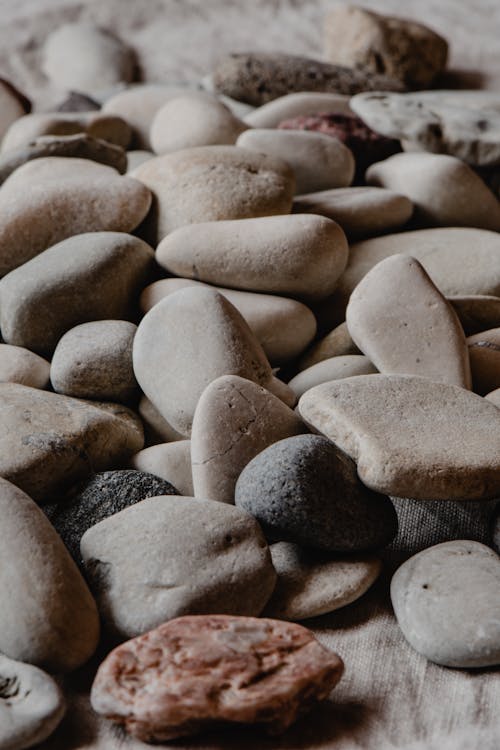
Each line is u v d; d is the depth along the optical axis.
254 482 0.39
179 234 0.48
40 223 0.49
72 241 0.48
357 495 0.39
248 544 0.38
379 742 0.35
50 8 0.90
